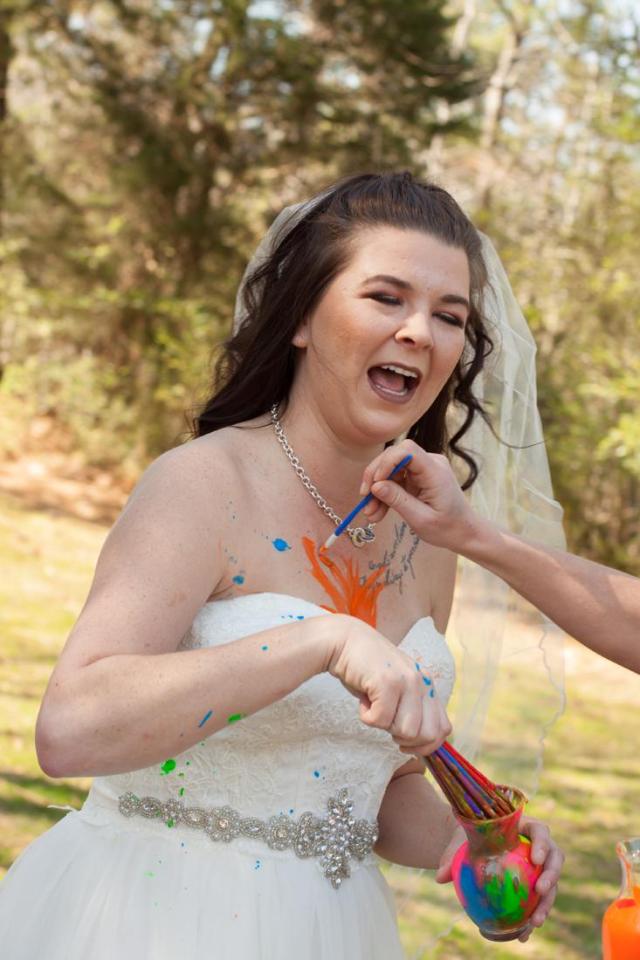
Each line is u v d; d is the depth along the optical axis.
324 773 1.89
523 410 2.45
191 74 12.02
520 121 19.55
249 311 2.12
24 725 5.67
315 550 1.94
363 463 1.98
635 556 11.72
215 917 1.80
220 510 1.82
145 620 1.65
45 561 9.45
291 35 12.09
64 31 11.95
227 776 1.84
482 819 1.78
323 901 1.87
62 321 12.54
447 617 2.24
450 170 19.02
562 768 6.61
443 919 2.49
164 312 12.22
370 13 11.89
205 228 12.41
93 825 1.92
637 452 10.17
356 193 1.91
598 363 11.12
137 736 1.53
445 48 12.87
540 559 1.81
